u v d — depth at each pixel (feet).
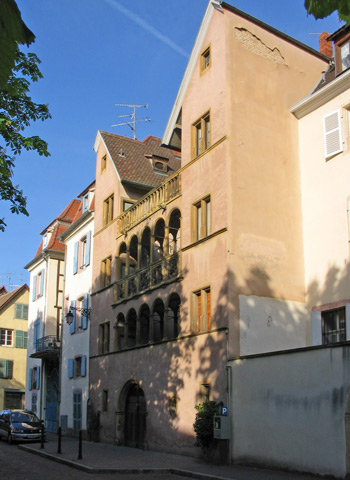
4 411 89.25
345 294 57.77
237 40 65.77
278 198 63.77
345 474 39.91
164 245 73.82
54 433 103.30
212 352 57.72
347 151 60.64
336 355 42.57
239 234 59.52
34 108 45.62
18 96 43.09
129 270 81.00
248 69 65.62
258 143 63.93
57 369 107.55
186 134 69.92
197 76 69.26
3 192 45.06
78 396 91.76
